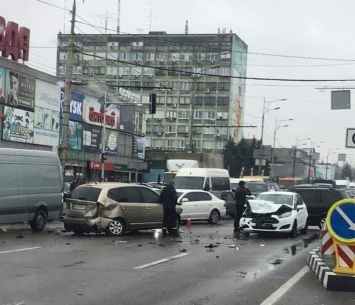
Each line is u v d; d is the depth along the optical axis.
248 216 17.77
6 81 30.12
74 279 8.71
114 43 105.62
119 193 16.27
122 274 9.35
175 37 104.31
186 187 27.03
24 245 12.92
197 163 34.38
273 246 14.77
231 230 19.61
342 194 20.88
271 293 8.09
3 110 29.88
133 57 105.19
